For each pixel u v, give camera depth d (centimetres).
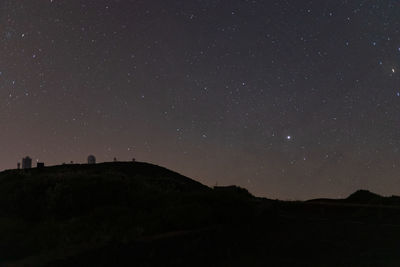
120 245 797
